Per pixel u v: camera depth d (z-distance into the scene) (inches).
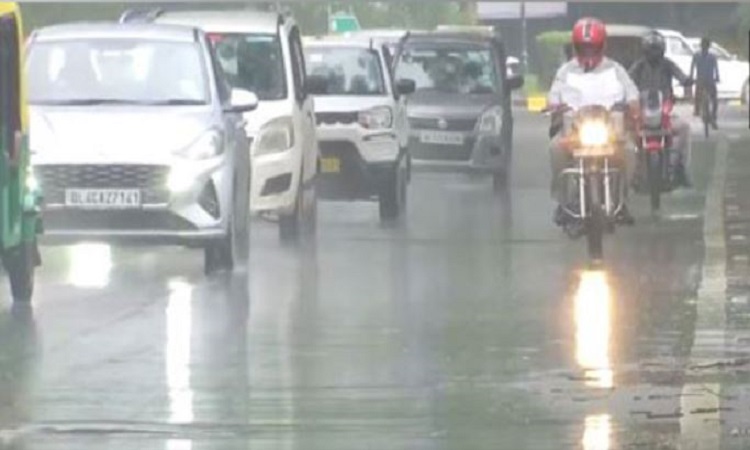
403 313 1022.4
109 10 2559.1
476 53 2032.5
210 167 1178.0
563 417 735.7
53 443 695.7
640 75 1668.3
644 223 1542.8
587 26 1296.8
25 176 1064.2
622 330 954.1
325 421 730.2
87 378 829.2
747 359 866.1
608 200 1270.9
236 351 898.7
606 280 1161.4
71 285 1166.3
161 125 1182.9
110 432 714.2
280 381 816.9
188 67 1253.7
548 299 1076.5
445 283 1156.5
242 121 1285.7
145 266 1273.4
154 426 724.0
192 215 1171.3
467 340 926.4
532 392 787.4
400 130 1672.0
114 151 1162.6
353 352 893.2
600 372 834.2
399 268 1240.8
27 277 1079.6
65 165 1163.3
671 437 697.0
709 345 905.5
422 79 2020.2
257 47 1438.2
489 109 1966.0
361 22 4005.9
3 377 832.3
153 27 1285.7
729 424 720.3
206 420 734.5
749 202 1738.4
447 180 2172.7
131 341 932.6
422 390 793.6
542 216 1658.5
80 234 1167.0
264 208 1381.6
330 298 1086.4
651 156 1624.0
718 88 3631.9
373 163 1620.3
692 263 1250.0
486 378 821.2
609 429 712.4
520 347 904.3
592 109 1273.4
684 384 804.6
